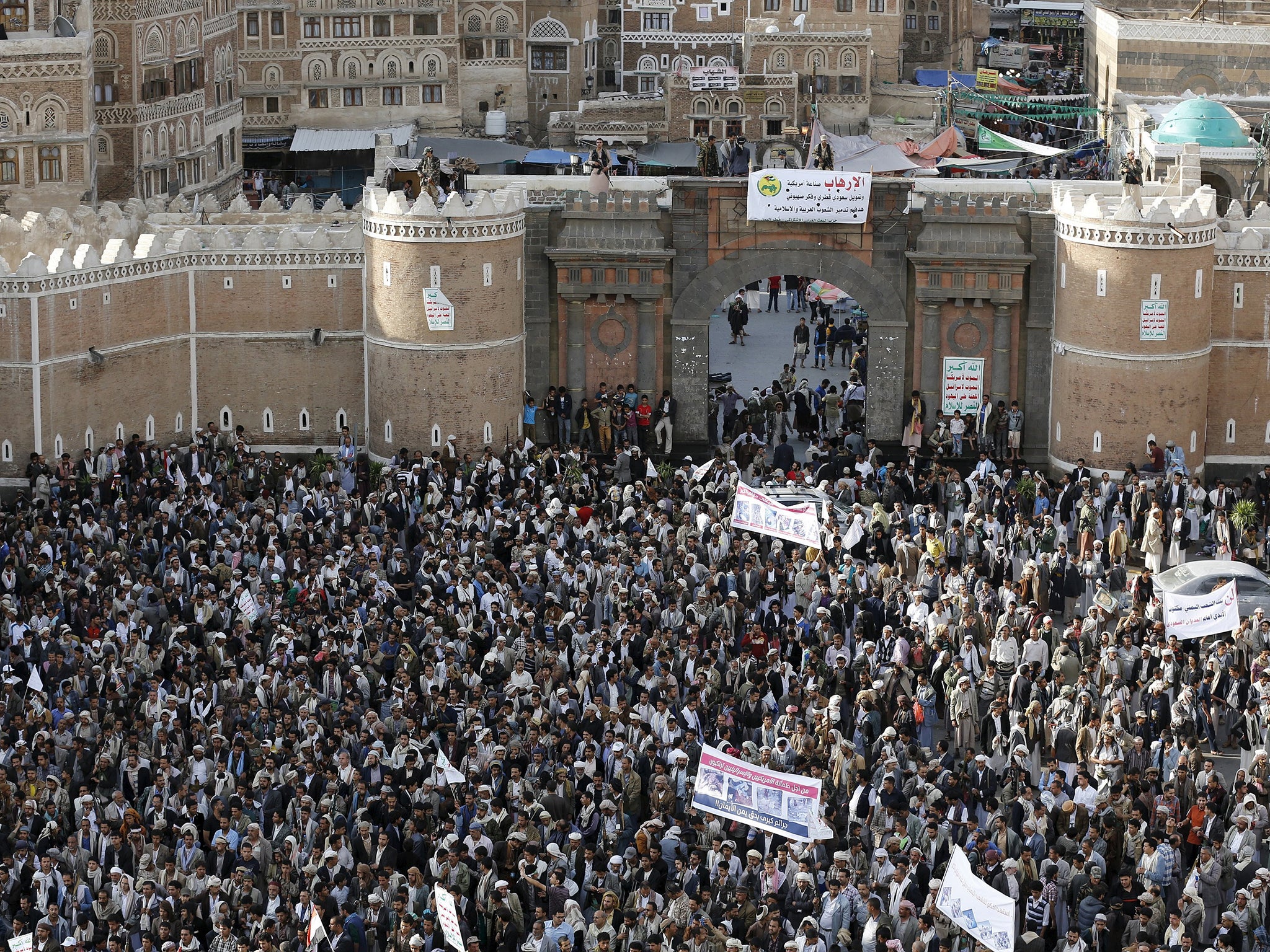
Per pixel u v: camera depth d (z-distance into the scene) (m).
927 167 83.12
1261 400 62.12
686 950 33.12
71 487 56.00
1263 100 95.62
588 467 59.19
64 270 59.31
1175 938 33.78
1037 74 126.25
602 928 33.19
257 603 46.41
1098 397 60.94
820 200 62.97
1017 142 89.31
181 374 63.53
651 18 111.44
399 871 35.88
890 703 42.97
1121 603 50.44
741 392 72.56
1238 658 45.12
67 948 33.12
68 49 78.44
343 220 66.94
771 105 102.25
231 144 97.31
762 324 84.31
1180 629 43.88
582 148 102.69
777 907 34.00
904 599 47.34
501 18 107.38
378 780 38.50
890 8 110.62
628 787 38.56
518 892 35.00
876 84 108.81
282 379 64.06
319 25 103.12
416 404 62.00
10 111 78.31
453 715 41.06
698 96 101.94
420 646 44.31
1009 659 44.41
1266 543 55.81
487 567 49.31
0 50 77.44
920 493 57.59
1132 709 43.41
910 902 34.06
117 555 48.81
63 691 41.91
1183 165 65.81
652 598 46.78
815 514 49.19
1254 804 37.03
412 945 32.47
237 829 36.47
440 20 104.62
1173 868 35.88
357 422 64.56
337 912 33.94
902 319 63.72
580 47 111.12
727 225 63.62
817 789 34.34
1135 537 56.91
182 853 36.12
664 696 41.59
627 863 35.84
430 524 53.91
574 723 40.69
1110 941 34.66
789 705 40.91
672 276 64.25
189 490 54.38
